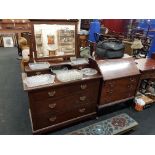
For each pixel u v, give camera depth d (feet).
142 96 8.84
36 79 5.57
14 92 9.55
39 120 5.79
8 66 13.85
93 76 6.32
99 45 7.43
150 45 9.72
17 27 21.57
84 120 7.31
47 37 6.24
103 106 7.23
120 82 7.14
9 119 7.20
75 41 6.82
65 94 5.90
